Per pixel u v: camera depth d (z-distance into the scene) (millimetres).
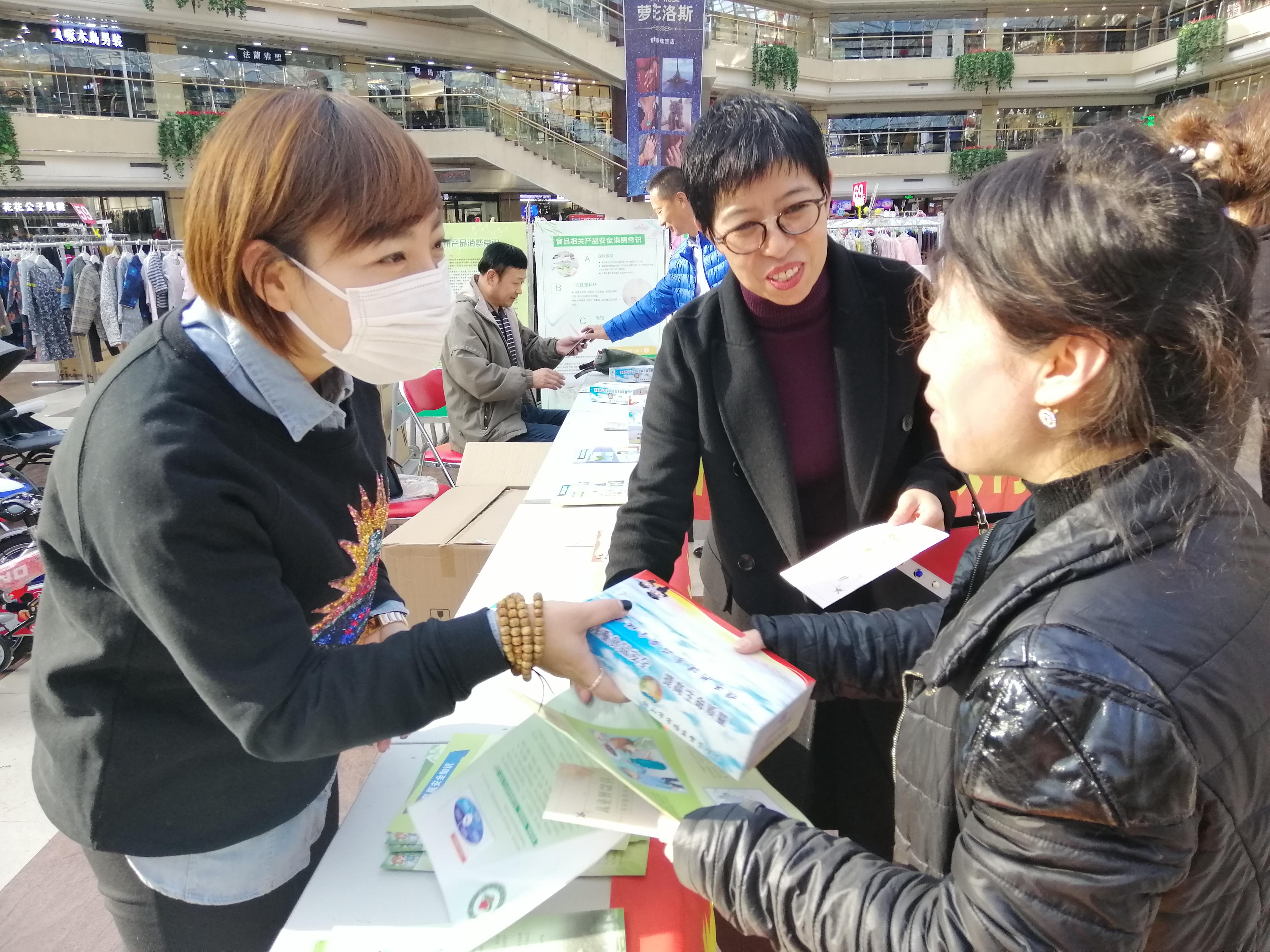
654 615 943
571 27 11867
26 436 4016
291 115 714
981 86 21391
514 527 1977
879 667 969
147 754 842
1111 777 487
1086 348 550
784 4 20703
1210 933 564
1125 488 570
